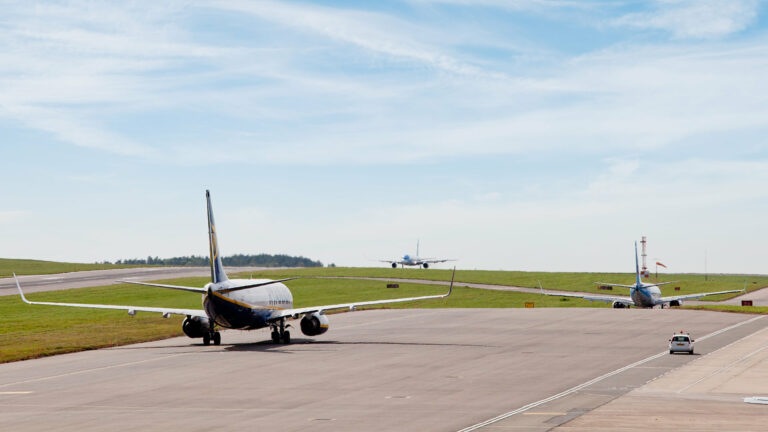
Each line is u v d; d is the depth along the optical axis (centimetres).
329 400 3434
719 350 5619
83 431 2755
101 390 3819
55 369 4759
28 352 5719
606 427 2752
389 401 3397
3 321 8956
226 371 4497
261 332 7694
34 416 3089
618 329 7531
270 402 3391
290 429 2769
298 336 7131
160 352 5694
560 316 9388
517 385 3888
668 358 5112
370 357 5194
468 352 5503
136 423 2908
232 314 5659
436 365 4734
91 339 6762
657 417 2952
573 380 4072
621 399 3428
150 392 3725
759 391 3675
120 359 5253
